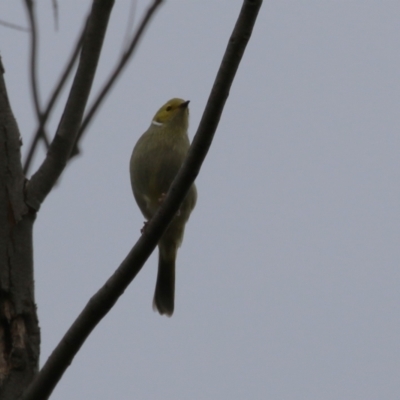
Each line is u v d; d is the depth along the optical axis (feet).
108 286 21.35
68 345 20.93
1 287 22.67
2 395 21.74
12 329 22.50
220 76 19.89
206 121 20.38
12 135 23.43
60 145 24.08
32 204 23.47
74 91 24.32
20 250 23.02
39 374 21.03
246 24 19.49
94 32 24.44
